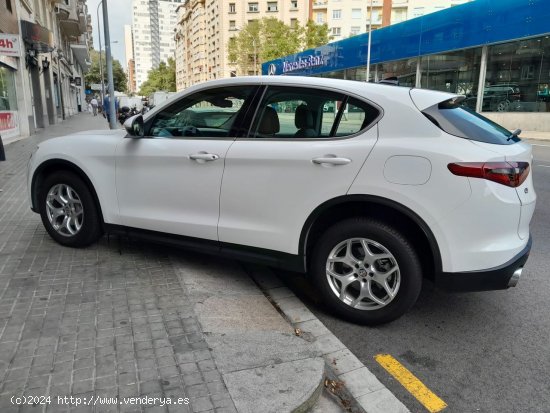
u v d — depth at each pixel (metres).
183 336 3.02
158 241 4.12
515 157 3.08
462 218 2.97
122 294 3.62
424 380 2.86
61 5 33.47
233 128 3.71
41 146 4.67
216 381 2.56
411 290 3.20
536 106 21.25
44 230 5.21
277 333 3.14
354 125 3.30
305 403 2.44
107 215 4.33
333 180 3.24
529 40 21.11
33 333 2.98
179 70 132.38
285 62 47.97
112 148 4.23
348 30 73.88
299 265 3.52
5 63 15.88
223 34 83.44
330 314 3.67
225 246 3.78
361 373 2.85
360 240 3.30
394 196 3.08
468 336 3.38
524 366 3.02
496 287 3.05
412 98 3.21
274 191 3.47
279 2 78.69
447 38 25.20
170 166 3.91
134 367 2.65
